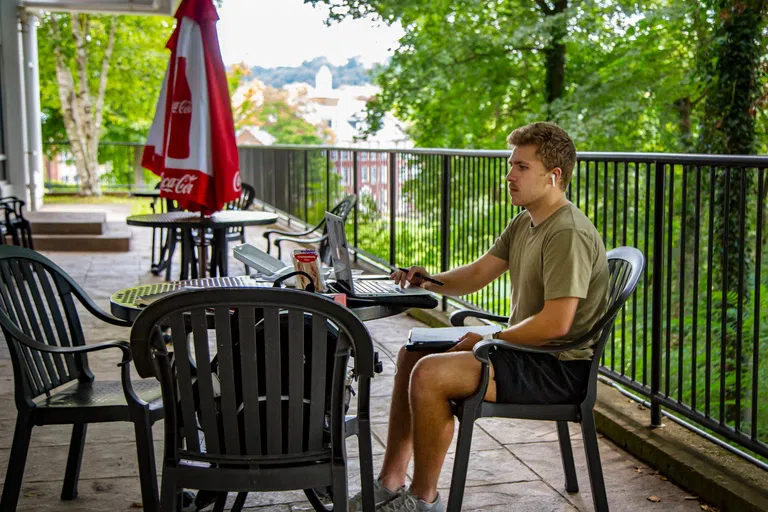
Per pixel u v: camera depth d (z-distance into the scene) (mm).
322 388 2146
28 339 2525
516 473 3264
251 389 2115
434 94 15609
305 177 10828
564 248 2547
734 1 10367
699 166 3295
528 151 2656
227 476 2152
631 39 13500
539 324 2514
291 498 3029
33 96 14023
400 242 7258
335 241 2857
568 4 14445
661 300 3516
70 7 13375
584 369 2613
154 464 2559
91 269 8562
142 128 27266
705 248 8844
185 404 2145
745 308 7297
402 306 2766
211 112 5402
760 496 2781
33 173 14031
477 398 2486
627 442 3467
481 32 14805
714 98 10773
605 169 3900
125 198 19609
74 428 2949
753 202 8508
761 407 6766
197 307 2066
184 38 5367
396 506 2537
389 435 2754
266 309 2076
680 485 3105
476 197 5598
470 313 3137
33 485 3102
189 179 5402
